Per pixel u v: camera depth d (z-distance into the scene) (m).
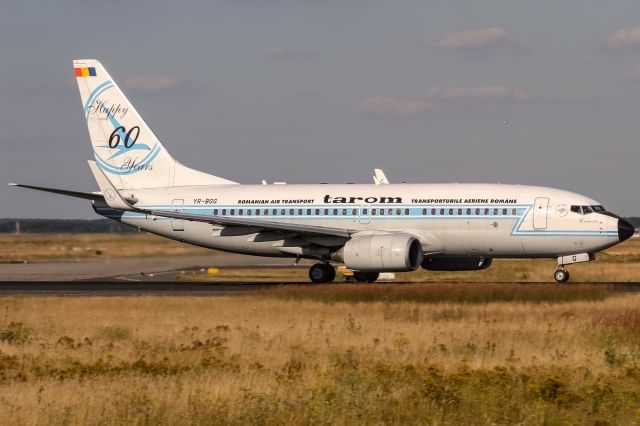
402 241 96.75
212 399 37.28
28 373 46.03
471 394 38.06
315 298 81.31
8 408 36.56
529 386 39.19
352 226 104.31
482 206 100.19
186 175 115.31
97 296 89.12
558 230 98.31
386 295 81.12
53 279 126.06
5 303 81.31
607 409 36.25
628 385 41.09
